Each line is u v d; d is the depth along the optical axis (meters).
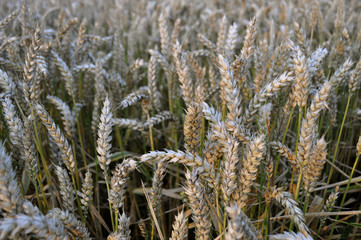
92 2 8.97
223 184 1.55
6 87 2.03
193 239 2.65
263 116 2.06
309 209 2.49
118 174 1.63
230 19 5.46
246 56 2.09
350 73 2.82
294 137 2.74
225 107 2.28
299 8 5.02
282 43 2.58
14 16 3.10
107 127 1.70
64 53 3.75
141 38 5.75
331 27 5.29
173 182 3.40
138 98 2.49
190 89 2.41
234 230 1.21
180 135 3.64
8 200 1.28
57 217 1.54
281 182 2.58
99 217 2.48
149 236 2.66
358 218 2.55
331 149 3.12
